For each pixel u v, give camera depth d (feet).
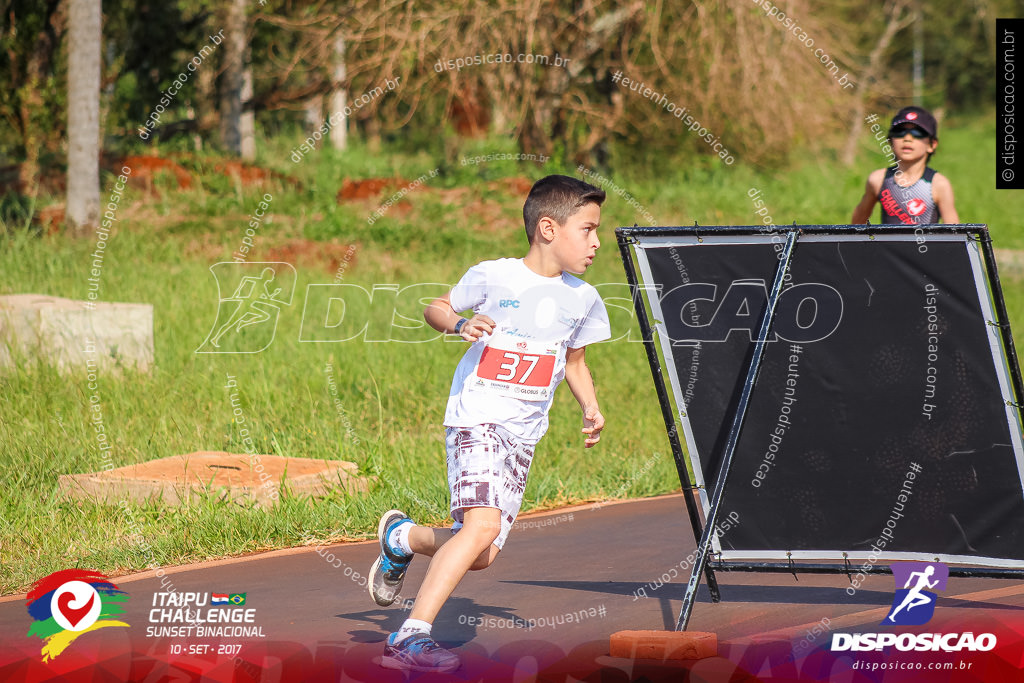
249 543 50.62
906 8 354.54
